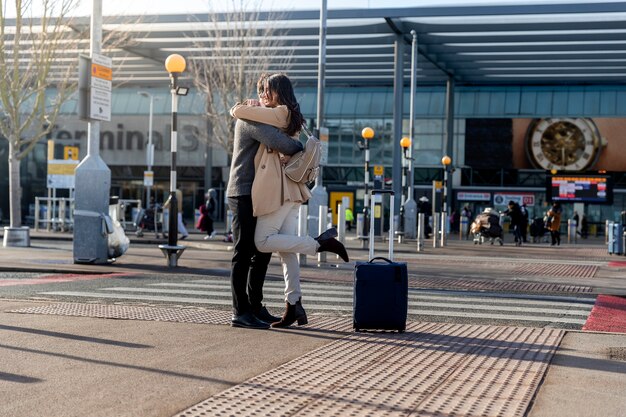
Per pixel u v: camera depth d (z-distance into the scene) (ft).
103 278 41.04
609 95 161.68
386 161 173.47
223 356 18.69
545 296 37.37
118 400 14.40
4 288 34.30
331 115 174.81
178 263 52.75
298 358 18.66
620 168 160.45
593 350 21.03
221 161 178.29
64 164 101.45
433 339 22.15
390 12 107.55
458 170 170.09
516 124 164.55
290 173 22.09
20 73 83.76
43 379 15.96
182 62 48.60
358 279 22.76
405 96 172.45
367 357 19.12
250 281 23.53
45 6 81.82
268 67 134.51
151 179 144.15
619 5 101.09
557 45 121.49
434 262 62.28
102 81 48.73
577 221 155.84
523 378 17.17
